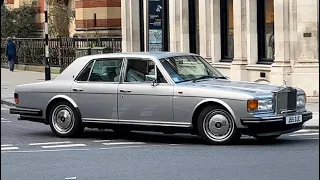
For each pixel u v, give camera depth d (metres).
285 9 21.08
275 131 12.94
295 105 13.31
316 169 10.38
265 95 12.72
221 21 24.86
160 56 13.78
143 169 10.66
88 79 14.33
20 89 15.07
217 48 24.84
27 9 44.84
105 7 40.00
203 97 12.92
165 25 27.91
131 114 13.72
